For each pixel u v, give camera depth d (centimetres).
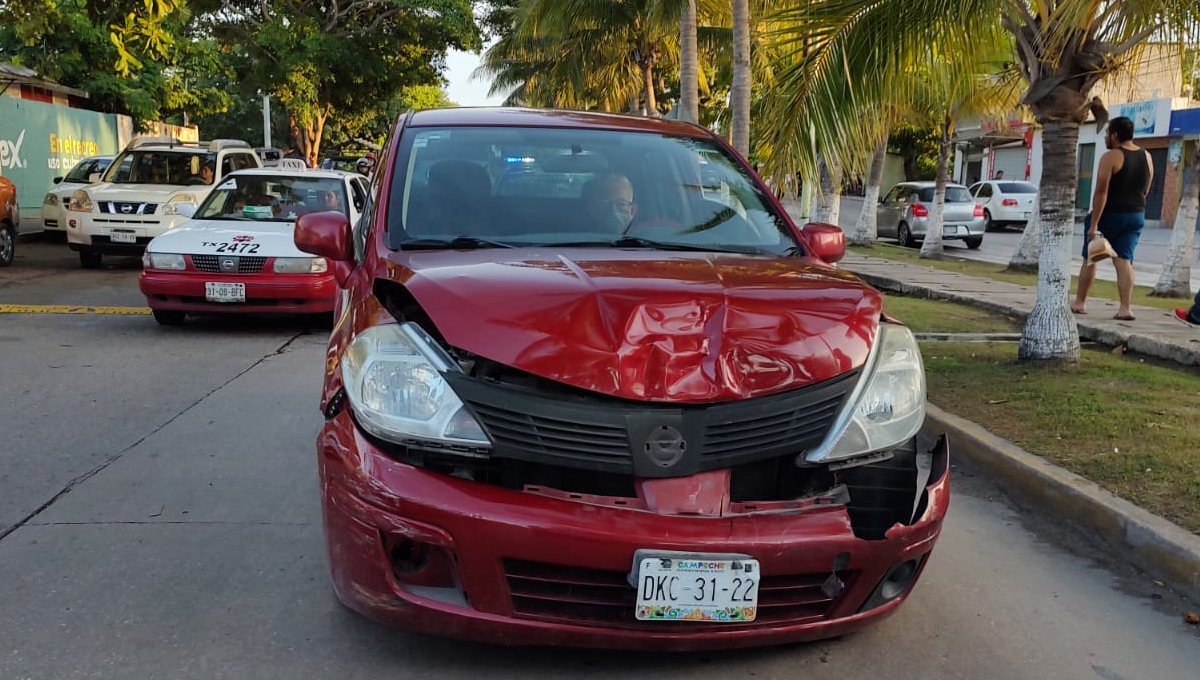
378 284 340
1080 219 3356
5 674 301
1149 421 575
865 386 313
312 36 2914
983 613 369
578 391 286
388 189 407
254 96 3953
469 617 282
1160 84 3222
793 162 739
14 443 557
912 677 317
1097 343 864
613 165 432
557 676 307
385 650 322
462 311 299
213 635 331
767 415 294
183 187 1419
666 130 470
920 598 382
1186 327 874
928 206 2388
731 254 386
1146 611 376
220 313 973
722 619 279
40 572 380
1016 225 3078
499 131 443
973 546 440
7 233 1439
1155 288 1247
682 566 275
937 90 1455
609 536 273
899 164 5316
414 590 288
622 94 2783
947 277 1463
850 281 354
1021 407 621
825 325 315
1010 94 1584
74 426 596
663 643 286
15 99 2100
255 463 529
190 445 561
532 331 291
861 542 292
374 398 294
